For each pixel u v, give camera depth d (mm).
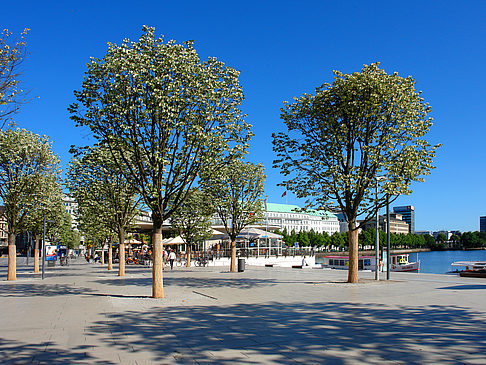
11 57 11719
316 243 146625
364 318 10898
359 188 19594
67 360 7121
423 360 6902
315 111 20703
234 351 7656
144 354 7500
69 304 14297
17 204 26000
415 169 19125
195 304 14078
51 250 49625
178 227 43438
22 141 25500
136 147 15672
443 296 15273
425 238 194000
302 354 7387
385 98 19141
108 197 27406
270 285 20594
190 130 15664
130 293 17781
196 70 16047
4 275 32875
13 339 8773
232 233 34125
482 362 6746
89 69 15781
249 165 33406
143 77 15445
